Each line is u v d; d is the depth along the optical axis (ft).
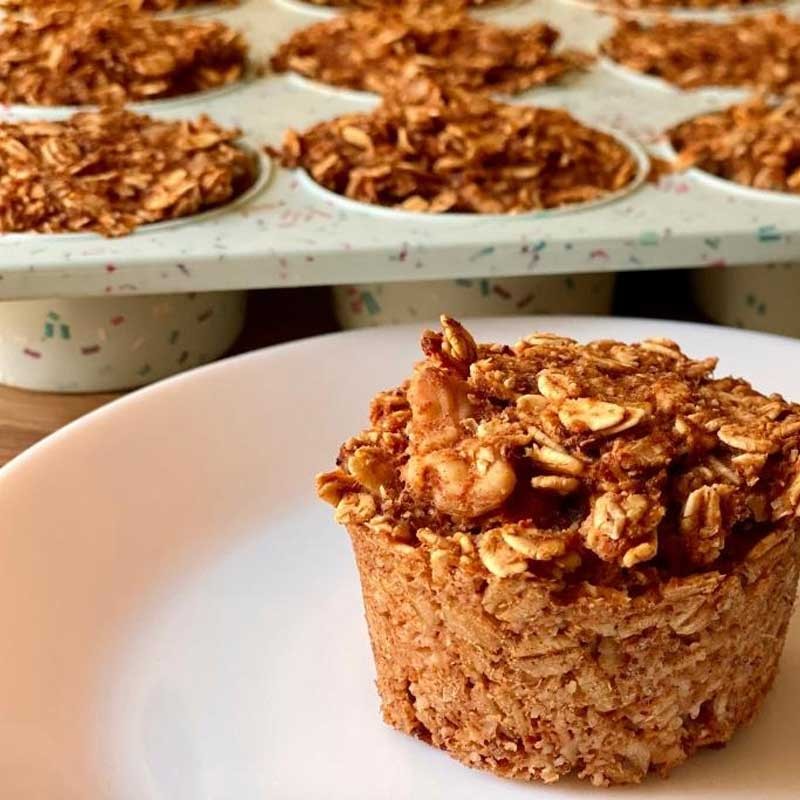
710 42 1.36
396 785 0.66
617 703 0.64
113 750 0.66
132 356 1.00
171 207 1.00
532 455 0.62
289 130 1.12
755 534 0.63
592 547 0.60
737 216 1.03
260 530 0.79
